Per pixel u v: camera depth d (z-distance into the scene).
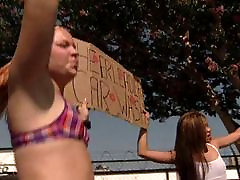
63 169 1.97
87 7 10.45
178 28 10.41
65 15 10.73
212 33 10.38
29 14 1.94
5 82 2.14
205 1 9.88
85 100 4.23
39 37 1.95
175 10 9.99
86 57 4.66
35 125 2.01
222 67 10.67
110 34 10.95
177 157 4.36
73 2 10.41
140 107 5.99
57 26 2.27
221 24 10.46
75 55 2.24
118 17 10.58
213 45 10.61
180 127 4.38
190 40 10.73
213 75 11.45
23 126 2.01
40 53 1.97
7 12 11.11
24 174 1.98
